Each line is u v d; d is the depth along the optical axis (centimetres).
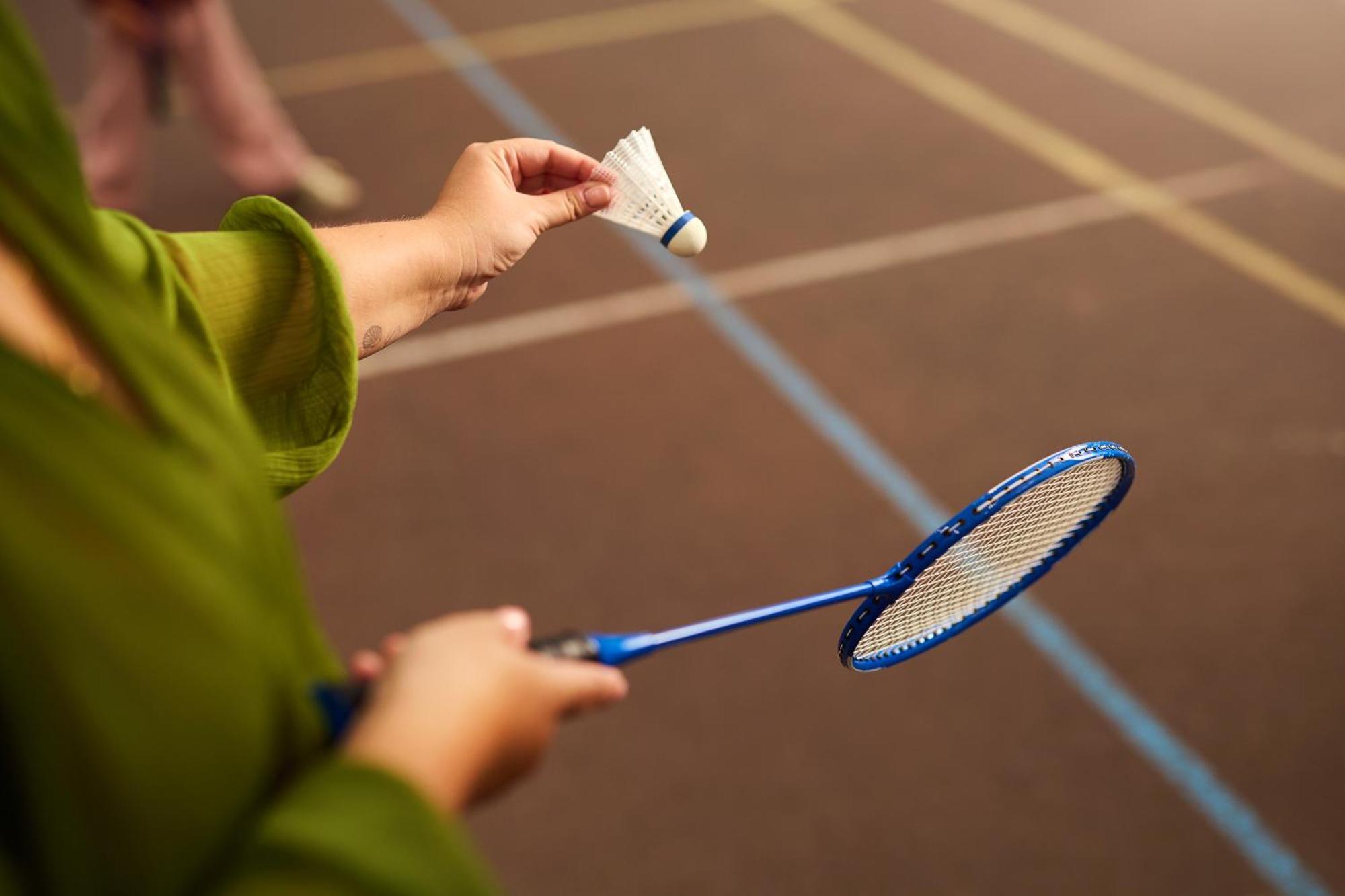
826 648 424
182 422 67
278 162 700
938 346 576
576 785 382
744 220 683
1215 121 768
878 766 386
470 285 151
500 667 73
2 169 67
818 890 354
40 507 56
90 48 914
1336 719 395
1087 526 161
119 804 57
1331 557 454
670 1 963
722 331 588
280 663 67
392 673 72
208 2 664
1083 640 423
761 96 821
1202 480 493
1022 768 384
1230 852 359
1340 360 561
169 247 120
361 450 519
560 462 511
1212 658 416
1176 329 586
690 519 481
